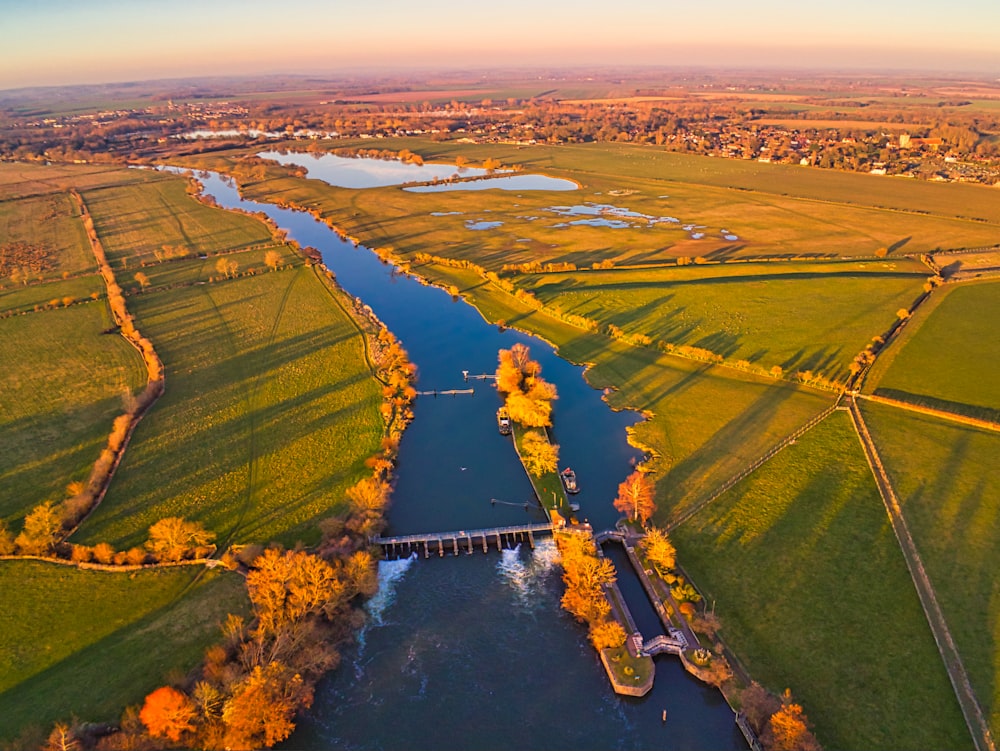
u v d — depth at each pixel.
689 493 113.88
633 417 139.50
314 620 86.75
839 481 114.94
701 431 132.38
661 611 91.12
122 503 111.19
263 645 82.50
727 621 88.94
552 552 105.25
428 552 104.62
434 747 75.81
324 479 118.38
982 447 122.44
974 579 93.00
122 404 142.00
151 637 85.38
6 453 124.69
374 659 86.50
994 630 85.25
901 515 105.75
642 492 106.75
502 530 106.75
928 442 124.81
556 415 141.12
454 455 129.12
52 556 98.69
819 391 145.00
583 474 122.06
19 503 110.88
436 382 157.25
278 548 98.38
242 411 140.38
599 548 103.38
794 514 107.56
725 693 80.12
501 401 148.88
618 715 79.69
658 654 86.31
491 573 101.19
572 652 87.75
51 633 85.94
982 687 78.25
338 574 92.56
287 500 112.69
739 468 119.88
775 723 72.00
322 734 76.75
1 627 86.62
